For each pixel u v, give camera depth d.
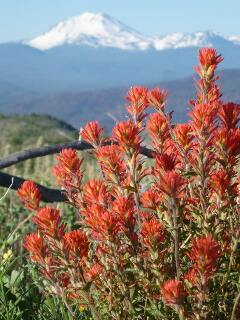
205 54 1.01
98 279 0.92
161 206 0.90
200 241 0.84
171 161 0.92
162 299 0.88
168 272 0.91
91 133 0.99
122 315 0.92
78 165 0.98
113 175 0.94
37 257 0.92
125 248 0.92
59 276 0.95
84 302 0.91
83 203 0.98
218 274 0.86
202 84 1.01
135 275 0.92
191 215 0.94
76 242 0.91
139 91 1.00
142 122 1.00
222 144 0.93
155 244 0.89
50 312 1.10
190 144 0.95
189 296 0.87
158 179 0.91
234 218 0.92
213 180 0.91
